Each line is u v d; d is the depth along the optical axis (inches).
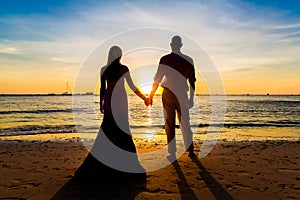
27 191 144.9
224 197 137.9
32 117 972.6
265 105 2192.4
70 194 140.0
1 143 332.5
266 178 171.5
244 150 274.5
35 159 227.9
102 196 137.3
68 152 265.0
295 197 138.6
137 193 141.9
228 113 1277.1
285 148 291.0
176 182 161.0
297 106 2028.8
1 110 1352.1
